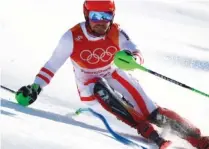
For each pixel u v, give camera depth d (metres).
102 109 8.62
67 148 6.19
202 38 17.83
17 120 6.75
